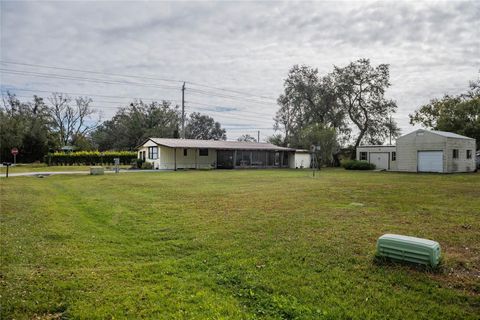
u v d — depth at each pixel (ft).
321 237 17.67
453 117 107.86
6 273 12.54
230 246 16.38
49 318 9.38
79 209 27.71
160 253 15.78
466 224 20.67
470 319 9.16
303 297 10.64
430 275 12.25
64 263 14.01
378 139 124.16
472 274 12.40
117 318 9.29
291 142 134.82
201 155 107.04
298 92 129.49
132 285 11.71
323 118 127.65
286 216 23.54
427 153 83.30
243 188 42.93
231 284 11.83
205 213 25.12
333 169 104.88
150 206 28.48
